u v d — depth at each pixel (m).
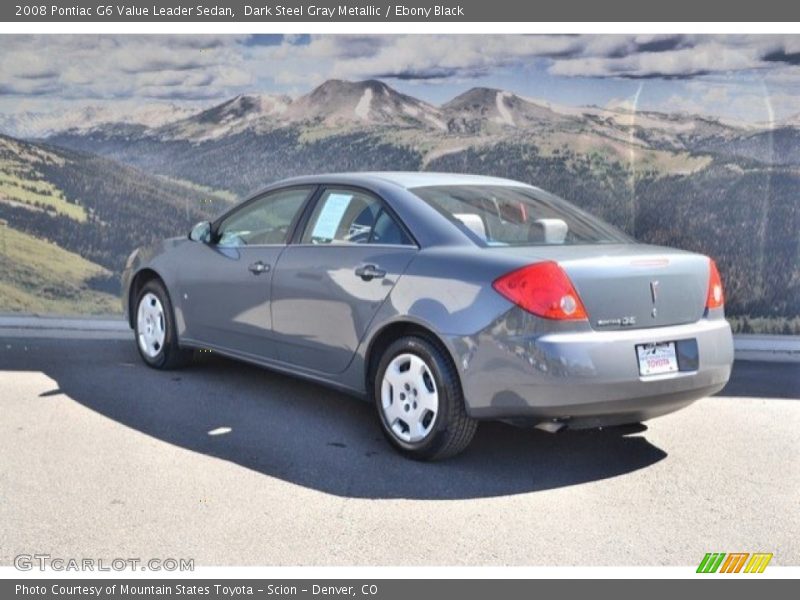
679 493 4.71
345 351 5.38
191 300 6.55
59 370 6.92
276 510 4.40
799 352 7.93
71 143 8.95
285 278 5.76
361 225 5.46
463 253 4.89
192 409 5.97
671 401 4.83
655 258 4.84
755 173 8.25
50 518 4.26
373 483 4.77
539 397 4.54
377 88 8.76
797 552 4.06
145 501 4.47
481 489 4.72
